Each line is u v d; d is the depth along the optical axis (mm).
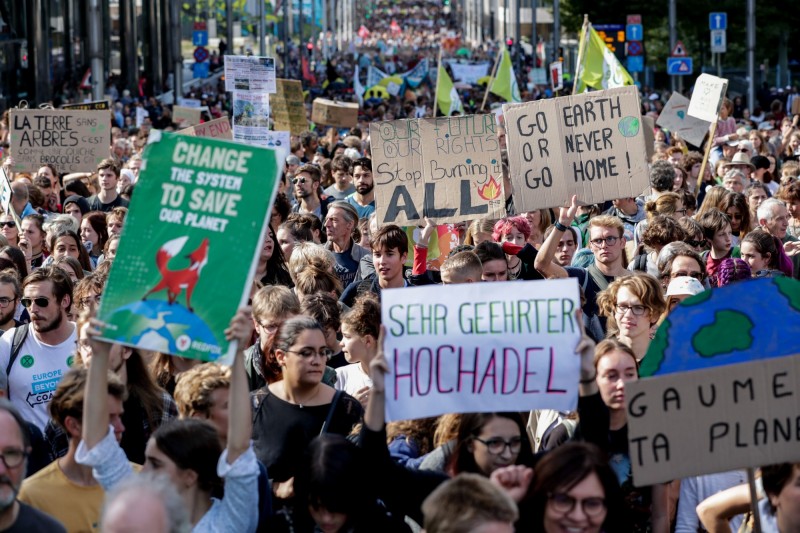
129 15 151500
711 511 13188
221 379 14555
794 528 12055
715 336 12336
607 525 12312
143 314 12125
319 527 13344
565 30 149250
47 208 36156
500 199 25672
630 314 18547
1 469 11539
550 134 24406
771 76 155250
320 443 13000
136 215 12227
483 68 143750
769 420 11883
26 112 36969
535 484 11727
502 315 12844
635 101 24250
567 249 24656
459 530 10172
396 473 13078
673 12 116312
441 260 27625
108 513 10398
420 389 12820
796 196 28891
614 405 13984
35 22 110312
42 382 19094
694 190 40375
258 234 12188
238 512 12586
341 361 20203
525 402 12836
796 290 12312
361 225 28359
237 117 33000
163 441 12805
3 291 20828
